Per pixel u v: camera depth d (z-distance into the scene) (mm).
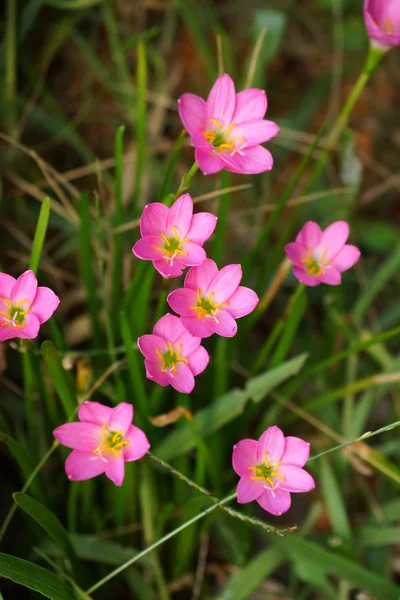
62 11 859
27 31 812
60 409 646
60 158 811
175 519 640
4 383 682
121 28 866
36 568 542
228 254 777
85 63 856
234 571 658
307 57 932
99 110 849
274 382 604
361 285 803
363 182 870
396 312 761
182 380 523
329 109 904
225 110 541
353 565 620
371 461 622
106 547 621
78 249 734
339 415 733
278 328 630
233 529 652
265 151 540
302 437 715
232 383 728
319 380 712
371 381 636
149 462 591
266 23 764
